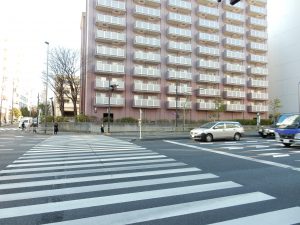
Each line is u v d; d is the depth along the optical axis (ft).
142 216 15.55
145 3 139.23
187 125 129.08
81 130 119.34
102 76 126.93
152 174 27.20
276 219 15.21
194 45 149.07
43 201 18.30
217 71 154.10
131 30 134.62
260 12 167.32
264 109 162.30
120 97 128.57
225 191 21.04
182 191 20.90
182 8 145.69
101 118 121.49
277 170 29.94
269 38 181.57
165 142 66.80
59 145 58.13
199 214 15.93
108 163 33.88
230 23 162.50
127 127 115.85
